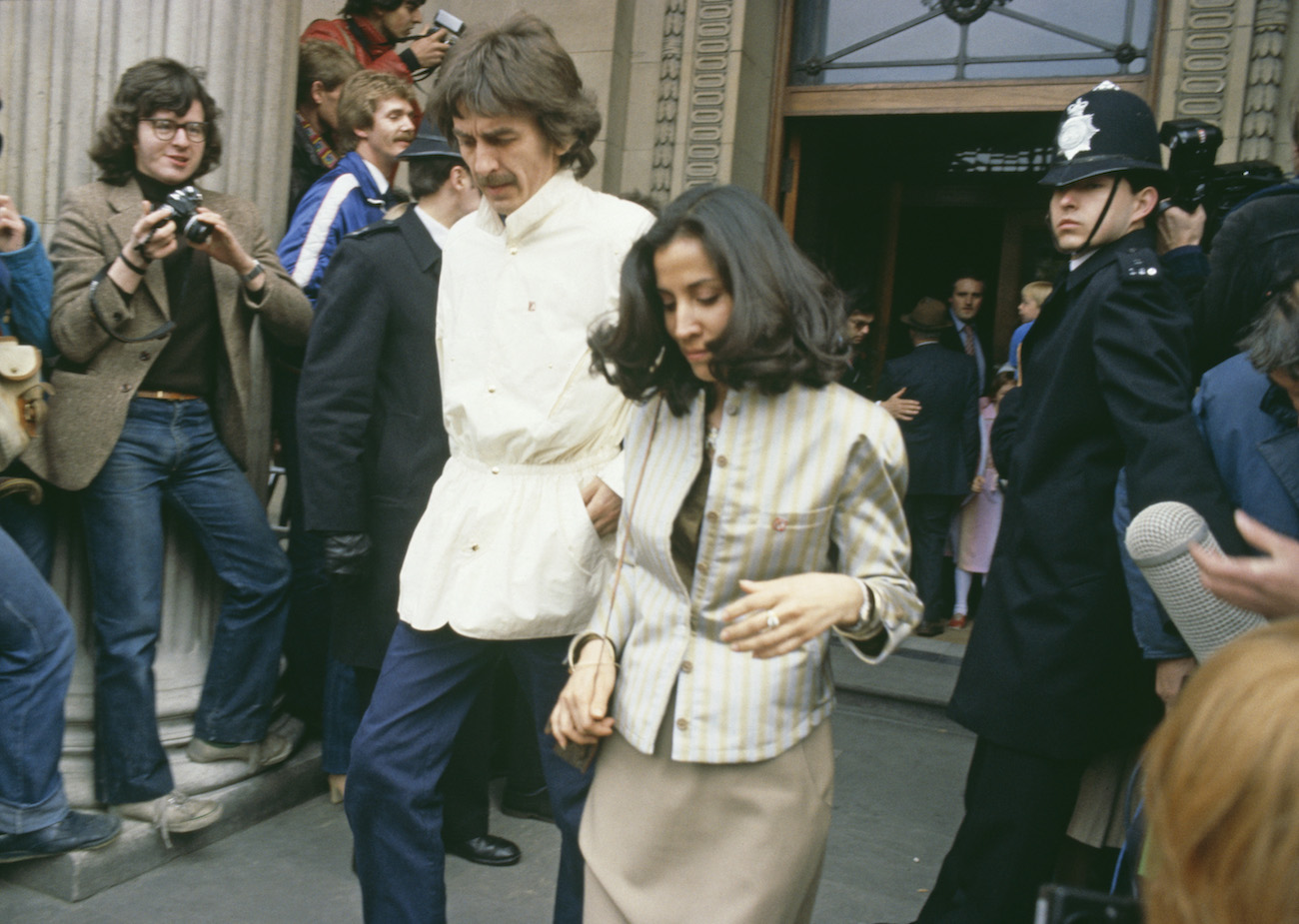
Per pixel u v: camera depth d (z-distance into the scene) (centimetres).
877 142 688
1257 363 159
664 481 150
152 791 263
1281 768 57
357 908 254
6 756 235
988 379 674
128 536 258
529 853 292
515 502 203
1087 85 516
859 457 142
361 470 257
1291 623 64
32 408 230
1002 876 207
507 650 211
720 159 545
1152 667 204
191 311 267
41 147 271
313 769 318
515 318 203
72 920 238
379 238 259
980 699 210
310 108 400
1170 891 63
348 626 271
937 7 546
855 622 137
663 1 550
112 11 277
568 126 199
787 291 135
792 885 144
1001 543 217
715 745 142
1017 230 694
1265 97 445
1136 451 184
